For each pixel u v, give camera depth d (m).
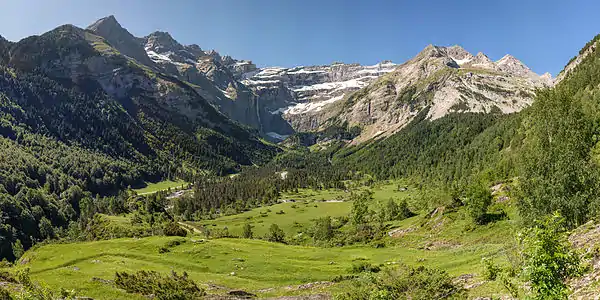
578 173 44.72
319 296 41.03
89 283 41.88
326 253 70.75
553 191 45.22
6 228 175.62
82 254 70.38
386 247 81.12
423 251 65.62
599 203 40.69
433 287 30.47
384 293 28.22
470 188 73.31
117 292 39.41
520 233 16.86
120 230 132.25
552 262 14.98
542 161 49.56
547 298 14.69
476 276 34.78
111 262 61.41
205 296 42.22
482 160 185.62
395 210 130.75
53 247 78.88
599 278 20.42
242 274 57.69
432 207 102.56
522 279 17.23
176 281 44.12
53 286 39.88
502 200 74.62
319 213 199.00
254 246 80.06
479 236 64.25
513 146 143.88
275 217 197.50
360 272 53.06
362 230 111.81
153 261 64.81
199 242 78.12
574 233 32.53
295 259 67.38
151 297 39.31
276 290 47.59
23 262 73.44
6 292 23.45
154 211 181.00
